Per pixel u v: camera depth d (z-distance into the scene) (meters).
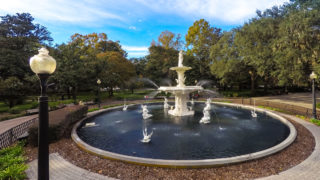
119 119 11.01
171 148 6.02
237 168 4.41
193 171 4.27
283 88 34.19
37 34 34.94
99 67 22.50
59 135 6.99
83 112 11.22
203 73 29.62
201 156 5.34
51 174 4.29
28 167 4.70
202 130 8.12
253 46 19.45
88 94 31.23
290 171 4.29
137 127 8.91
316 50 13.01
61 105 15.17
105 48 41.62
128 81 28.81
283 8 19.45
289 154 5.27
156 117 11.14
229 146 6.16
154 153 5.62
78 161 4.98
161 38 37.12
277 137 7.15
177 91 10.96
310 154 5.29
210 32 31.77
